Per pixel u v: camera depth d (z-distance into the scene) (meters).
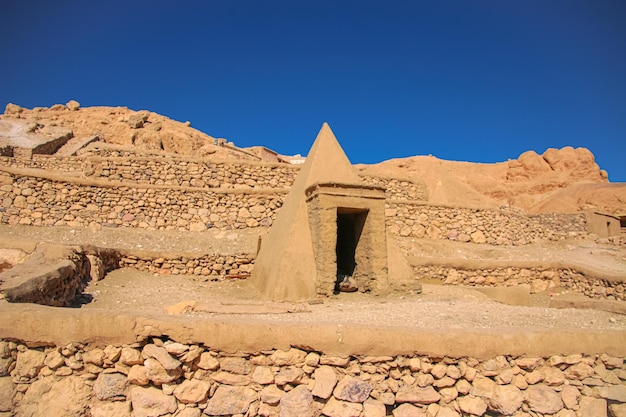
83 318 4.02
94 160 14.71
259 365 4.13
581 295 11.95
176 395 3.94
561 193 43.72
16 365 3.87
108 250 9.41
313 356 4.16
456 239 15.59
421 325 5.24
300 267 8.59
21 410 3.78
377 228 9.14
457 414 4.16
